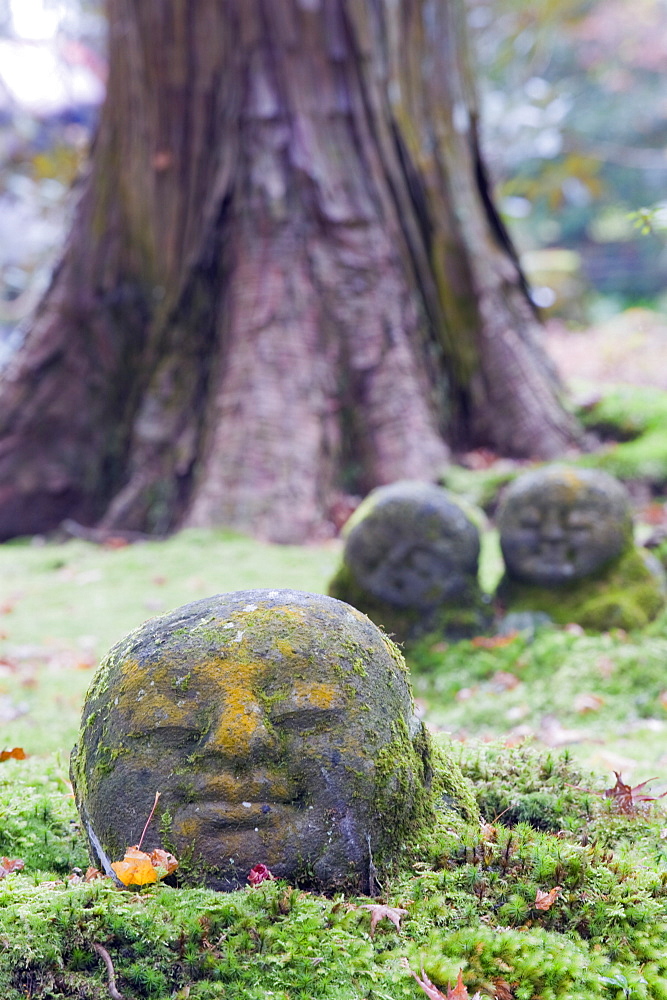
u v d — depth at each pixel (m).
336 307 8.94
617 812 2.73
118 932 1.96
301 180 8.98
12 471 9.39
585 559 5.63
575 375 13.35
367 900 2.09
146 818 2.10
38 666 5.42
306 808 2.09
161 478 8.96
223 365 8.88
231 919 1.99
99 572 7.27
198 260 9.16
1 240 17.72
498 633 5.61
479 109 9.95
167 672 2.14
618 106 22.78
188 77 9.01
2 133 16.73
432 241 9.45
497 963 2.02
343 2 8.88
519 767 2.85
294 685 2.11
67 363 9.55
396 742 2.20
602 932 2.19
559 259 20.59
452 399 9.59
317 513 8.34
